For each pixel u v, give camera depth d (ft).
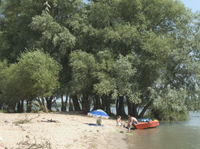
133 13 80.12
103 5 80.23
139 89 76.38
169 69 76.74
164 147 35.22
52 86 74.74
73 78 86.12
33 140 29.58
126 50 81.82
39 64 71.56
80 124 53.62
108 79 71.31
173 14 78.59
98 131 46.11
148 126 59.67
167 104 71.72
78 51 78.38
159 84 74.33
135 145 35.70
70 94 97.50
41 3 93.66
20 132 33.45
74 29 84.64
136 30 72.74
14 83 79.20
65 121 56.08
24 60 71.05
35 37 92.32
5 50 109.50
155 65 73.67
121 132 48.49
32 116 61.62
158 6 76.79
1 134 30.32
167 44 70.85
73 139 34.63
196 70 71.61
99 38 82.74
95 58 77.30
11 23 110.52
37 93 75.92
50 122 50.83
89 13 87.45
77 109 104.12
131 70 68.85
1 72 85.51
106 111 92.07
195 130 57.26
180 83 78.69
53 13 95.66
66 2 85.20
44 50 89.76
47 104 101.14
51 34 83.61
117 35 71.20
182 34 76.74
